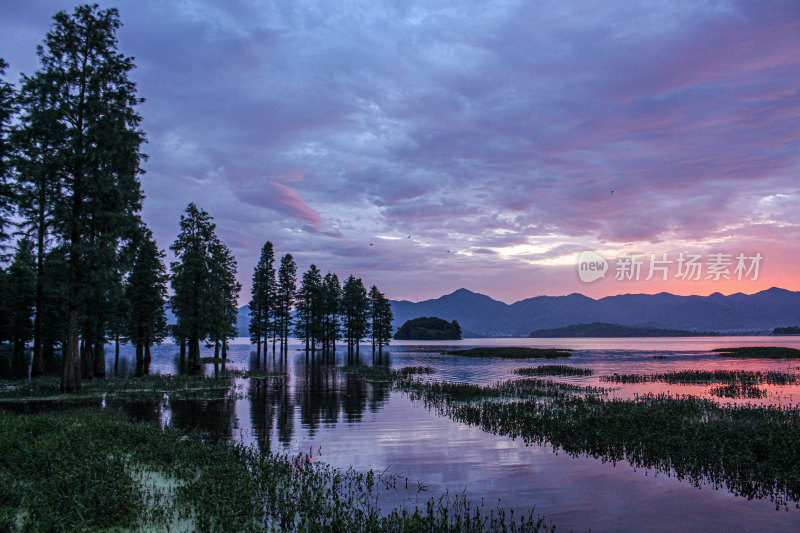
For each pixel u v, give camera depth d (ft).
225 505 26.61
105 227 82.99
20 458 32.01
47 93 79.10
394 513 27.68
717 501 31.89
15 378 106.22
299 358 247.91
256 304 254.06
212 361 195.42
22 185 80.53
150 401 74.18
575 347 442.50
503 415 61.52
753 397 83.92
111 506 24.59
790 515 29.58
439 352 322.14
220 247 147.64
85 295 82.38
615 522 28.27
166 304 164.86
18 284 146.92
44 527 21.63
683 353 297.12
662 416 56.90
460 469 38.83
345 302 280.31
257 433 51.60
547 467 39.52
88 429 42.47
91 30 83.25
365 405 73.26
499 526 27.04
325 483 34.19
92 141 81.76
